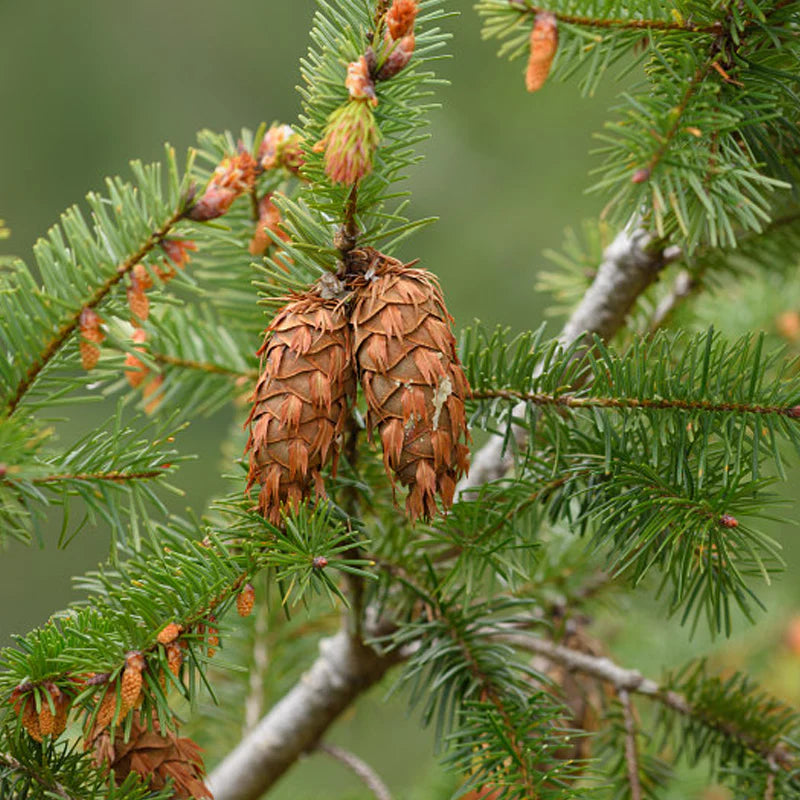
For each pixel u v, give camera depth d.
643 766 1.03
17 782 0.92
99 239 0.93
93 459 0.92
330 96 0.91
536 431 0.97
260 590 1.11
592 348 0.95
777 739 1.01
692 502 0.93
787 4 0.92
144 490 0.92
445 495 0.91
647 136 0.92
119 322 1.00
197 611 0.91
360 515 0.97
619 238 1.04
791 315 1.15
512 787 0.94
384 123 0.92
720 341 0.95
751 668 1.30
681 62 0.93
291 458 0.91
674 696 1.02
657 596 0.96
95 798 0.92
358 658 1.05
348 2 0.92
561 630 1.04
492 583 0.98
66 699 0.92
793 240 1.04
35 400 0.93
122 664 0.91
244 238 1.03
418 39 0.92
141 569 0.92
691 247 0.94
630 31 0.92
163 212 0.93
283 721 1.07
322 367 0.91
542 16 0.91
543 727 0.97
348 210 0.92
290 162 0.99
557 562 1.07
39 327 0.92
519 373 0.96
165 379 1.06
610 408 0.95
